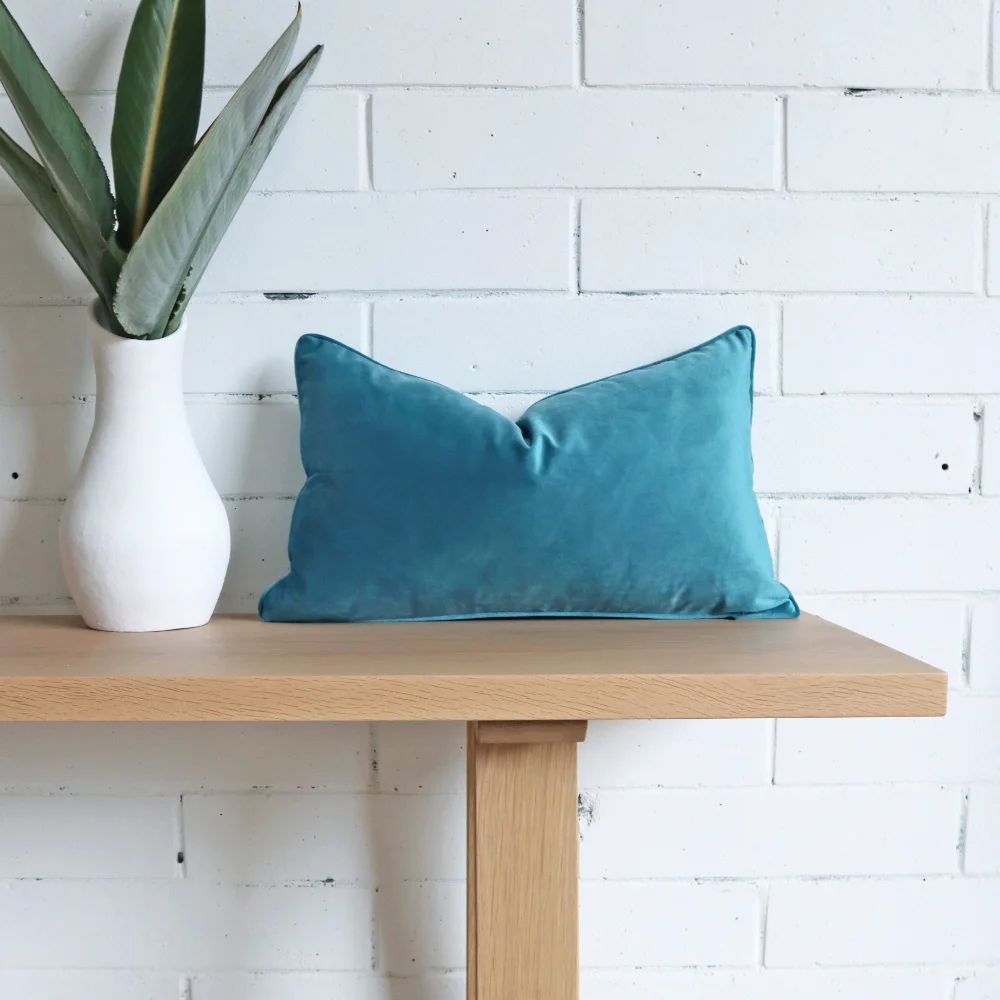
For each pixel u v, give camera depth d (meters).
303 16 0.94
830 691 0.62
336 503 0.84
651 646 0.72
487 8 0.94
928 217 0.97
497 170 0.95
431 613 0.84
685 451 0.85
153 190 0.84
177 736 0.98
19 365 0.95
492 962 0.72
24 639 0.77
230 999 0.99
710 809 1.00
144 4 0.81
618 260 0.96
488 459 0.83
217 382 0.96
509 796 0.72
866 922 1.01
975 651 0.99
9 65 0.74
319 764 0.98
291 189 0.95
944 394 0.98
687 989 1.00
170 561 0.80
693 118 0.96
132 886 0.98
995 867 1.00
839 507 0.98
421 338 0.96
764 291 0.97
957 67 0.96
